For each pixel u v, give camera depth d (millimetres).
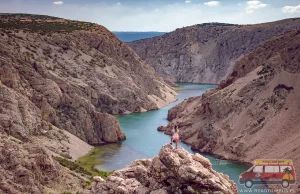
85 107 140875
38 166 77562
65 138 121188
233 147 119688
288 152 102188
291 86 131750
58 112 134875
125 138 140875
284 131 117250
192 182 40125
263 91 135125
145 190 41250
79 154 116812
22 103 111125
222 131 129750
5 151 72875
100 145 133375
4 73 117250
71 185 78812
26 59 143000
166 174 40875
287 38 157250
